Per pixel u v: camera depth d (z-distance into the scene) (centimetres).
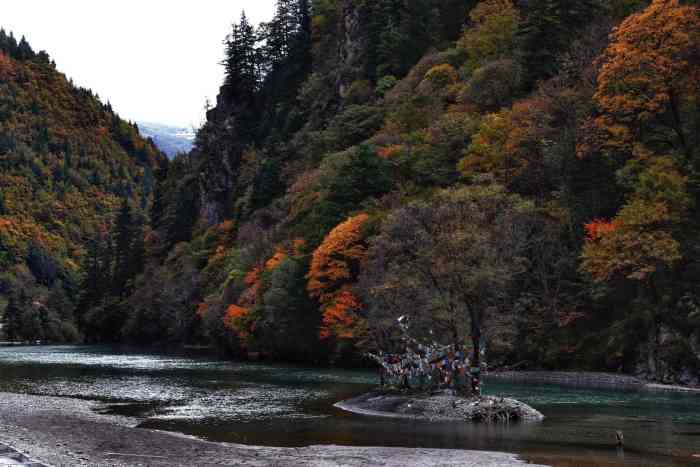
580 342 6906
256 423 3834
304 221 10912
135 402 4834
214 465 2627
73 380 6750
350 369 8219
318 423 3834
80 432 3353
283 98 19100
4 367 8694
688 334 5872
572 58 9119
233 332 11219
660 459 2767
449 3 15088
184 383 6397
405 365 4791
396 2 15975
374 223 8481
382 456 2853
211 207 19125
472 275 4556
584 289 7081
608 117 6994
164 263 18500
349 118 13862
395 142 11612
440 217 5062
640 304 6456
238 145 19300
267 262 10825
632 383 5950
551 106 8506
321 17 18850
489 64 11081
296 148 15775
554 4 10369
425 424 3809
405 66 14875
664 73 6444
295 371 7925
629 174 6762
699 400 4791
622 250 6238
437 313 4900
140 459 2700
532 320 7212
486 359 7062
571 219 7588
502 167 8650
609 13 10250
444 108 12019
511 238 6222
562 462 2706
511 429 3606
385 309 5475
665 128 6988
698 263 6197
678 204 6206
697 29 6494
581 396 5056
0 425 3519
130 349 14438
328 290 8669
